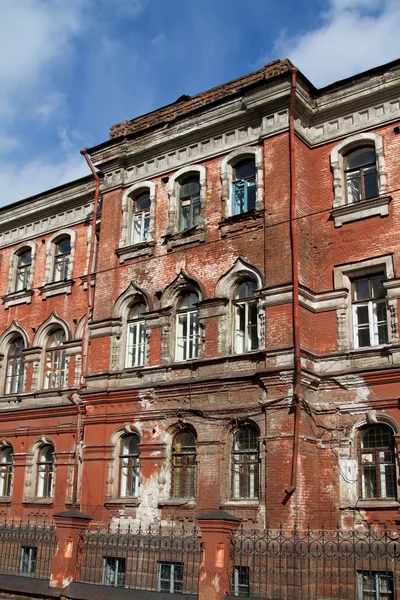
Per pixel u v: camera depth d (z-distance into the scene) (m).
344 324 19.19
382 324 18.91
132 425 21.38
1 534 22.89
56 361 26.66
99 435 21.97
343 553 16.47
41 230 28.94
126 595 14.80
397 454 17.31
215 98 23.19
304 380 18.39
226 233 21.25
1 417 26.97
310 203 20.81
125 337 22.97
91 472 21.78
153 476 20.39
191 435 20.25
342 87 20.97
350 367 18.70
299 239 19.81
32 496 25.09
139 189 24.19
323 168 20.95
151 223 23.30
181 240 22.30
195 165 22.80
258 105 21.20
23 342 28.14
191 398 20.27
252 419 18.81
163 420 20.67
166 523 19.59
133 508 20.52
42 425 25.50
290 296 19.08
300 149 20.80
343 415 18.42
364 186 20.33
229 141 22.22
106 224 24.58
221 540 13.91
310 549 16.84
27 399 26.56
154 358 21.77
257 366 19.31
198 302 21.22
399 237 18.86
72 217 27.97
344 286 19.53
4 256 30.16
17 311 28.53
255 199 21.28
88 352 23.62
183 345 21.58
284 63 21.39
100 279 24.08
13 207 29.94
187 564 17.12
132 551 19.48
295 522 17.11
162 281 22.34
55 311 27.00
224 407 19.42
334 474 18.14
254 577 17.06
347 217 19.98
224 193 21.72
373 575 16.42
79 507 22.34
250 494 18.67
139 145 24.36
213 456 19.30
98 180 25.44
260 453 18.34
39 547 22.58
